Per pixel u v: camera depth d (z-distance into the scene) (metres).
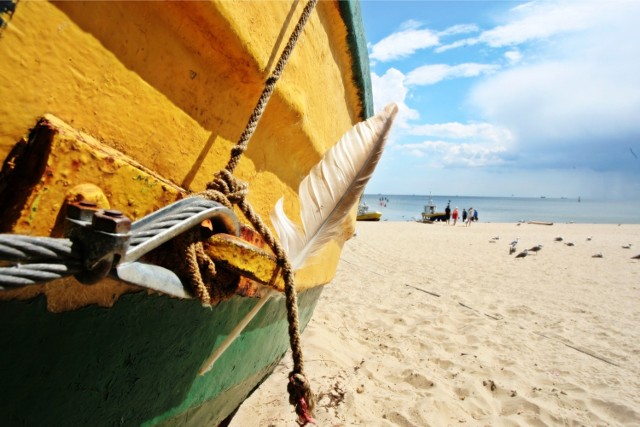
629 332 5.49
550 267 10.52
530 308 6.38
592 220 63.34
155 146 1.15
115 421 1.20
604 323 5.84
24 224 0.83
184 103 1.21
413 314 5.62
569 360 4.41
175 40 1.12
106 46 0.97
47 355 0.93
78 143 0.89
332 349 4.07
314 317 5.02
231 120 1.41
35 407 0.96
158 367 1.27
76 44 0.91
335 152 1.76
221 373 1.74
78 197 0.90
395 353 4.24
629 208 142.75
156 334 1.20
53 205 0.87
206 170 1.35
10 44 0.80
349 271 8.66
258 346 2.11
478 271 9.65
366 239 15.64
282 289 1.41
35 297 0.86
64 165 0.87
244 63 1.31
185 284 1.07
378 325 5.08
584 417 3.28
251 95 1.43
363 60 2.43
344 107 2.47
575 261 11.62
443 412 3.17
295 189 2.03
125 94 1.03
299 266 1.51
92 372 1.05
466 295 7.10
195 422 1.76
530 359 4.36
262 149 1.64
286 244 1.52
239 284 1.28
